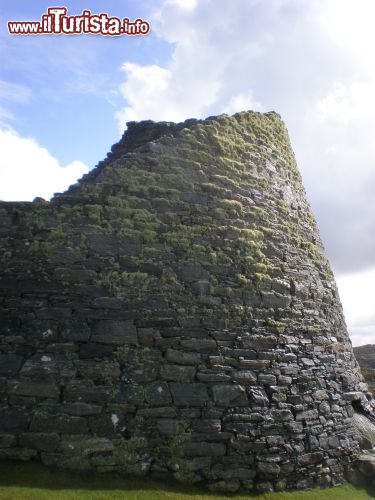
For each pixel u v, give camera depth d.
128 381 7.27
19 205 7.93
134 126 10.48
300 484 7.88
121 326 7.53
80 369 7.17
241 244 8.98
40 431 6.76
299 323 9.21
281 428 7.98
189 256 8.36
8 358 7.09
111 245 7.93
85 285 7.61
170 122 10.24
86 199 8.09
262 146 10.61
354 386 10.09
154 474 6.92
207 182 9.14
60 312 7.42
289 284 9.41
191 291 8.14
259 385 8.06
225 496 7.07
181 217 8.58
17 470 6.48
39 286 7.52
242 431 7.57
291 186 11.09
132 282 7.81
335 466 8.52
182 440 7.17
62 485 6.40
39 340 7.25
